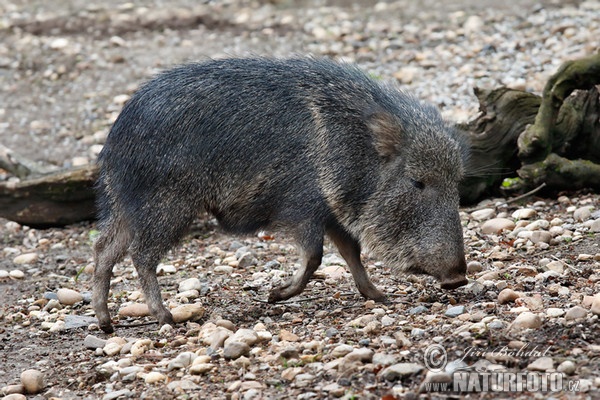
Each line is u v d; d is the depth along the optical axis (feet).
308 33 88.02
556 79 50.60
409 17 89.25
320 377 29.35
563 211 49.11
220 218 39.17
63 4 104.88
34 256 53.42
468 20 84.07
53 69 85.15
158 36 91.81
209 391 29.96
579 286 36.52
